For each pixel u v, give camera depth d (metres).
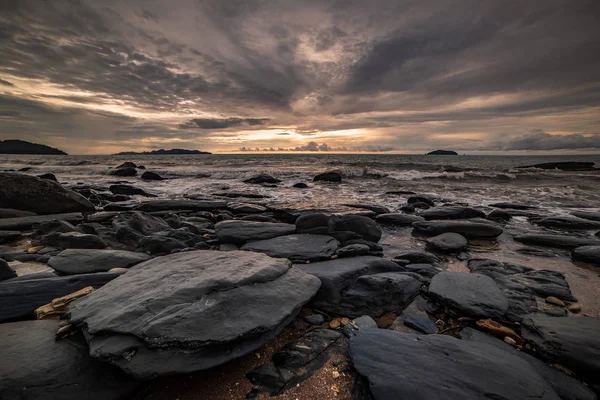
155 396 2.08
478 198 12.07
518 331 2.88
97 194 11.97
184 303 2.44
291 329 2.99
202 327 2.23
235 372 2.34
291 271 3.40
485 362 2.22
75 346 2.22
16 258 4.54
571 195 12.58
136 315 2.29
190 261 3.43
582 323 2.78
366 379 2.13
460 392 1.95
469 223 6.57
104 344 2.07
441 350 2.38
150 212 8.44
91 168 28.80
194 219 7.55
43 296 3.04
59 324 2.52
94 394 1.92
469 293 3.47
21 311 2.81
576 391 2.11
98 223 7.10
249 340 2.34
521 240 6.09
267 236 5.64
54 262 4.11
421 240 6.29
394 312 3.34
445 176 20.16
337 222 6.09
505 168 26.03
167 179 21.00
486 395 1.92
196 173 23.73
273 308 2.64
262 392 2.16
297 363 2.45
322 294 3.50
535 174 19.97
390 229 7.20
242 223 6.20
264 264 3.32
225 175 22.66
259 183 18.02
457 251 5.45
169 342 2.08
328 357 2.53
